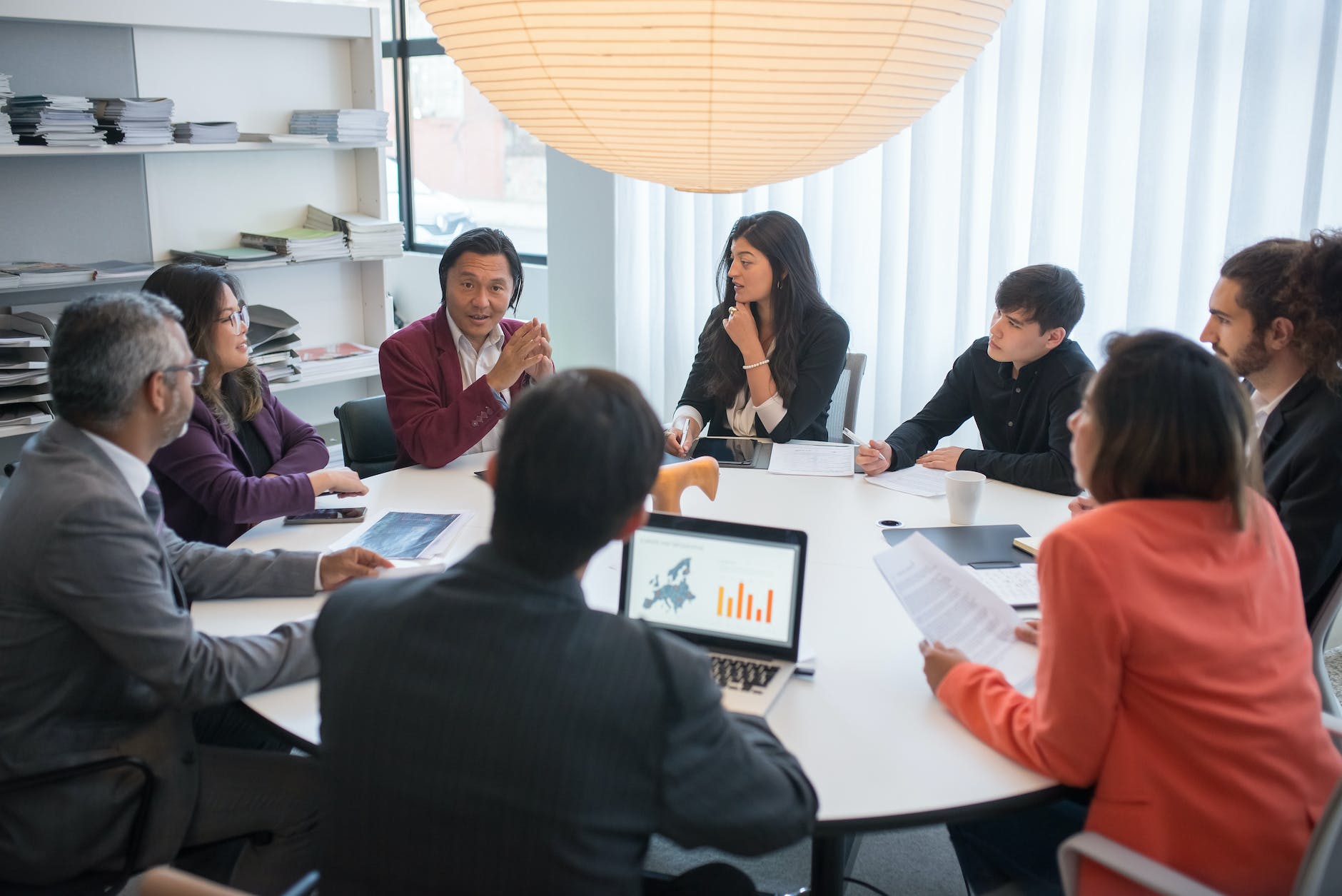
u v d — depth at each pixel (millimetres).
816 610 1711
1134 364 1260
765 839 1010
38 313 3436
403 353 2576
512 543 976
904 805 1205
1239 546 1268
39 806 1415
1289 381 1875
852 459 2559
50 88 3441
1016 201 3379
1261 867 1209
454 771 935
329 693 998
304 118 3971
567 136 1692
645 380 4566
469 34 1522
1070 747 1220
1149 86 3025
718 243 4055
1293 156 2885
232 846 1573
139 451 1525
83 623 1394
